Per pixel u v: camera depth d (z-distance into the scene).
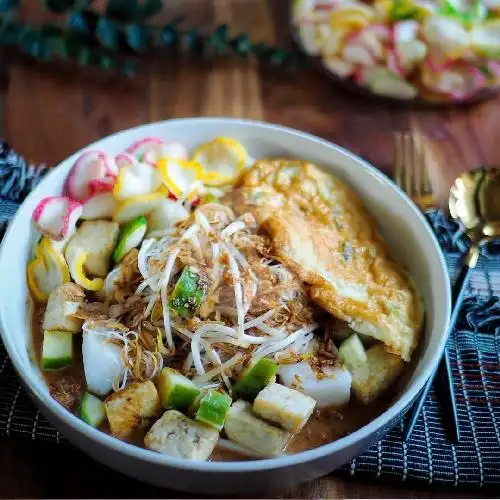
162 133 0.67
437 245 0.62
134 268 0.62
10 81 0.78
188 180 0.66
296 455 0.53
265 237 0.64
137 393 0.57
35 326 0.62
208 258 0.62
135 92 0.78
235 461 0.55
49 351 0.59
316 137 0.72
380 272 0.64
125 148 0.67
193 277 0.60
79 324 0.60
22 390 0.60
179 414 0.57
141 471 0.54
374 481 0.59
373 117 0.79
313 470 0.54
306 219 0.66
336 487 0.58
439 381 0.62
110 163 0.65
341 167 0.68
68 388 0.60
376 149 0.76
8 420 0.59
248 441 0.57
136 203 0.64
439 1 0.77
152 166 0.65
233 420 0.57
